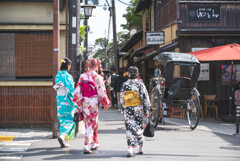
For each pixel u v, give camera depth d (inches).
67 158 218.2
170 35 594.2
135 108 230.5
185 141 294.2
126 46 1138.0
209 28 544.7
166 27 631.8
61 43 391.9
